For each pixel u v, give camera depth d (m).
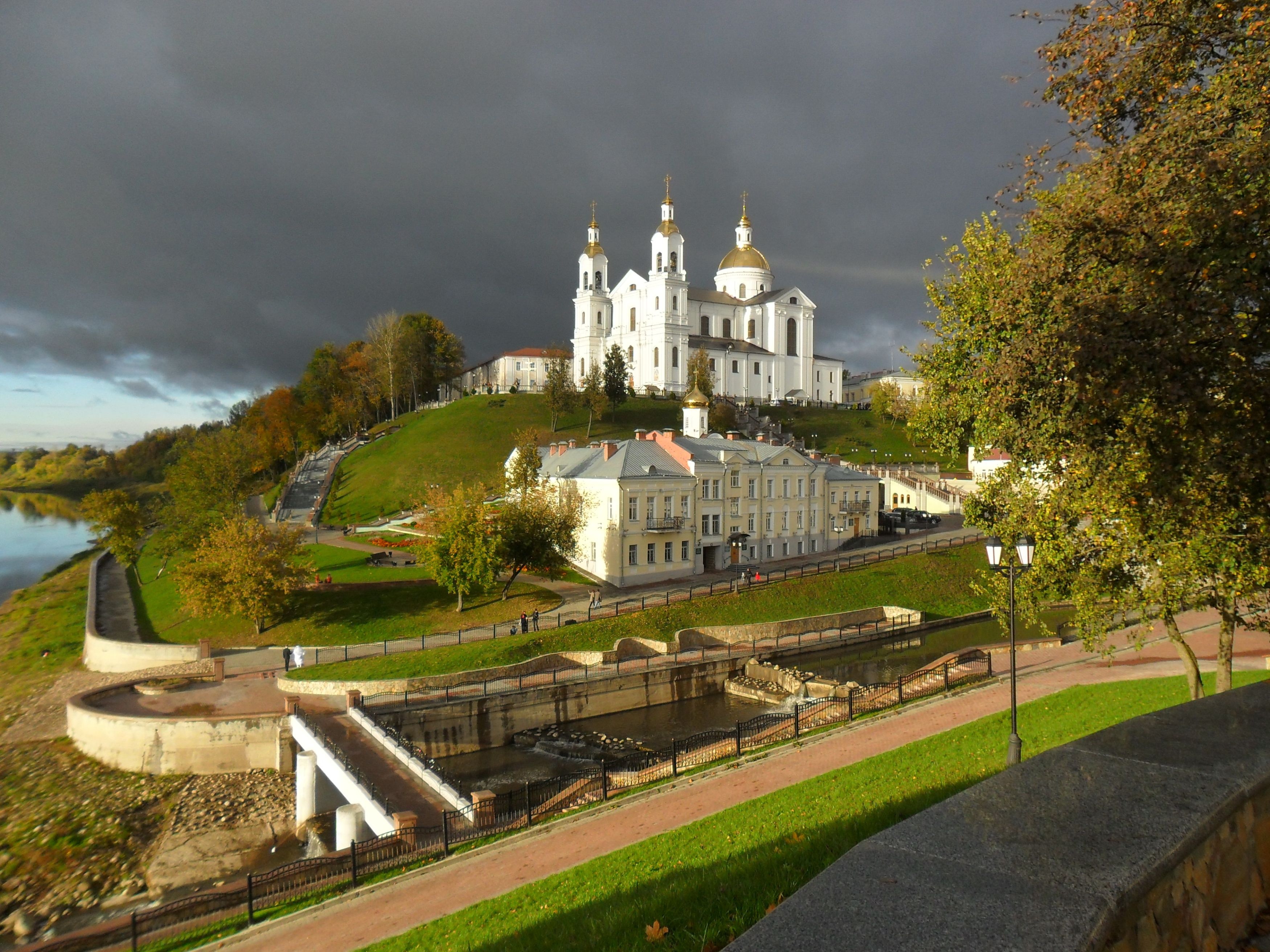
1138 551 20.50
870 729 30.69
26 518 197.62
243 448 92.19
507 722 43.53
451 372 176.00
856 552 85.00
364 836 28.27
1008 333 18.64
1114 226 14.77
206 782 39.91
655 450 77.62
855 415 162.75
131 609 74.31
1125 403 14.84
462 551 58.72
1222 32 14.44
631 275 155.00
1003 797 5.57
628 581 70.19
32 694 54.59
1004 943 3.79
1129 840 4.86
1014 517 24.53
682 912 11.78
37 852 34.19
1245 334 13.34
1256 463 14.27
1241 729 6.80
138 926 23.03
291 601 61.78
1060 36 16.30
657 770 29.03
